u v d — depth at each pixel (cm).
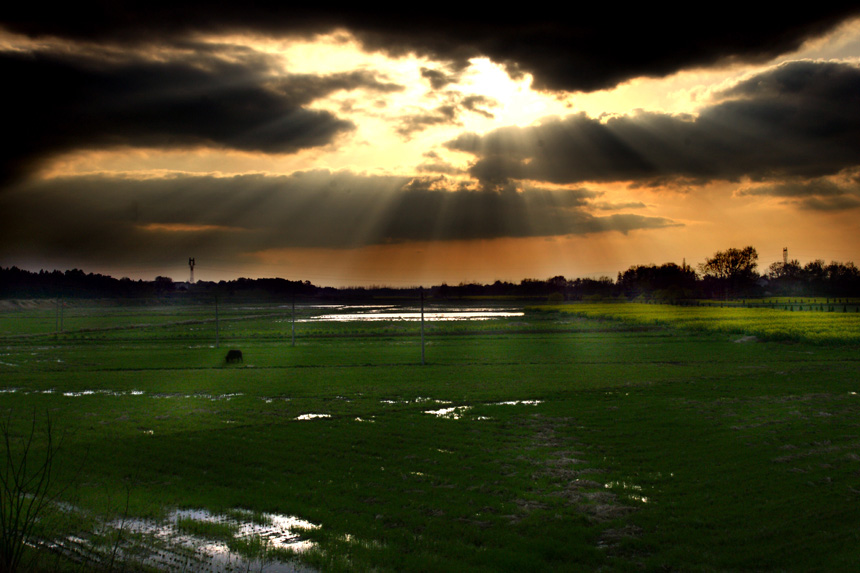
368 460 1758
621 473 1580
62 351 5466
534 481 1526
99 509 1337
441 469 1648
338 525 1246
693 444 1875
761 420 2217
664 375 3550
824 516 1231
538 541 1147
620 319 9031
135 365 4359
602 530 1203
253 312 14650
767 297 18012
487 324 8919
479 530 1209
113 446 1939
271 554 1106
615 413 2416
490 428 2186
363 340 6488
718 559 1052
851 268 19850
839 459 1659
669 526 1212
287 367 4191
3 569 827
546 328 7838
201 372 3931
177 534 1209
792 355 4519
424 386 3244
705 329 6756
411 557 1085
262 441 2005
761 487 1430
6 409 2622
